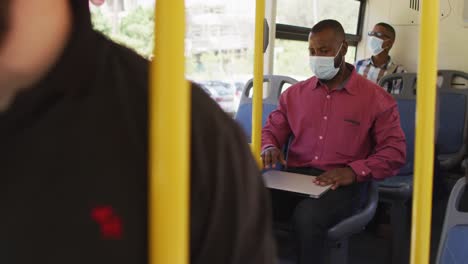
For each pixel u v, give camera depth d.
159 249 0.46
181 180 0.45
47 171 0.50
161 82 0.44
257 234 0.56
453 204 1.42
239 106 2.88
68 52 0.50
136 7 2.04
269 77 2.83
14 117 0.50
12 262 0.50
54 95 0.51
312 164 2.22
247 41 3.02
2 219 0.50
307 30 3.68
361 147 2.18
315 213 1.95
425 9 0.78
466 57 4.16
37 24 0.45
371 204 2.02
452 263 1.39
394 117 2.15
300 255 1.95
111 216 0.50
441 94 3.69
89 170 0.50
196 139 0.50
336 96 2.21
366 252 2.94
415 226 0.86
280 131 2.34
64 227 0.50
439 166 3.37
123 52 0.56
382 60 4.18
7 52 0.44
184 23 0.44
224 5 2.80
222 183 0.52
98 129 0.51
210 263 0.52
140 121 0.51
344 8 4.30
